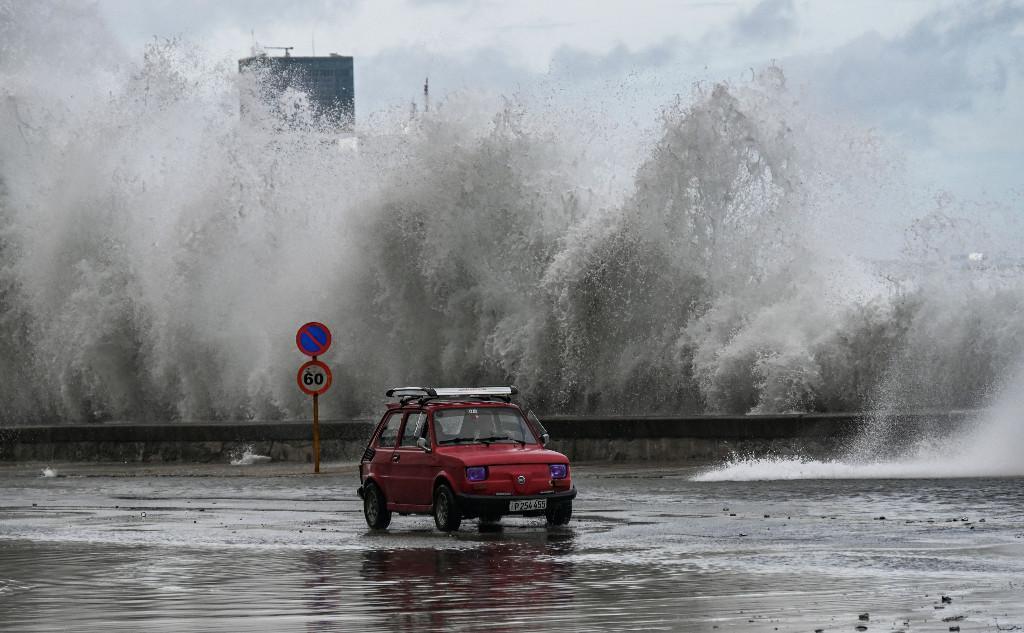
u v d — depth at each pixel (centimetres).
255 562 2364
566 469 2888
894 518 2788
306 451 5050
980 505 2980
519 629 1683
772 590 1939
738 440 4284
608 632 1653
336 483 4131
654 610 1800
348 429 5016
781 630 1644
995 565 2139
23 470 5072
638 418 4441
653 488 3566
